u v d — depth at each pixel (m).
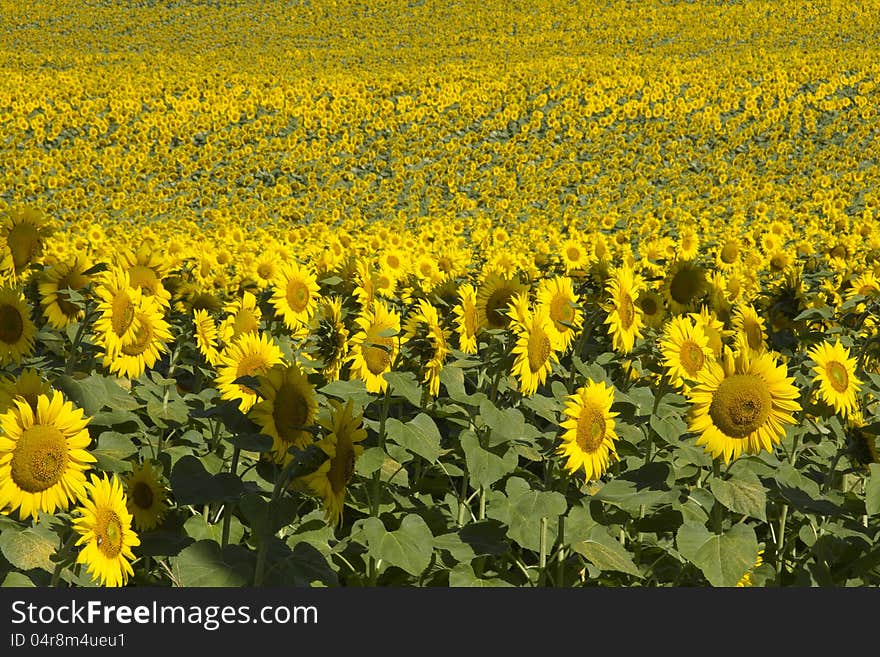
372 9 85.44
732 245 10.54
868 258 7.67
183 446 4.57
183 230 22.41
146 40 78.31
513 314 4.53
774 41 69.94
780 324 6.28
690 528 3.66
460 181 35.41
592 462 4.05
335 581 3.38
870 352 5.83
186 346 6.32
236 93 42.84
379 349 4.73
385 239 14.15
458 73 47.50
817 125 40.84
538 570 4.11
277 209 29.88
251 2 88.56
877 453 4.38
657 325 6.18
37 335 4.58
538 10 82.12
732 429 3.63
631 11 80.38
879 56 49.09
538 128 40.94
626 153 37.50
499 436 4.23
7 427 2.97
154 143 37.38
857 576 4.27
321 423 3.35
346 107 41.91
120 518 3.18
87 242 13.54
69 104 40.28
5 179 31.67
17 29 80.19
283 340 5.44
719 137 39.75
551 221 27.19
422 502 4.65
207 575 3.23
